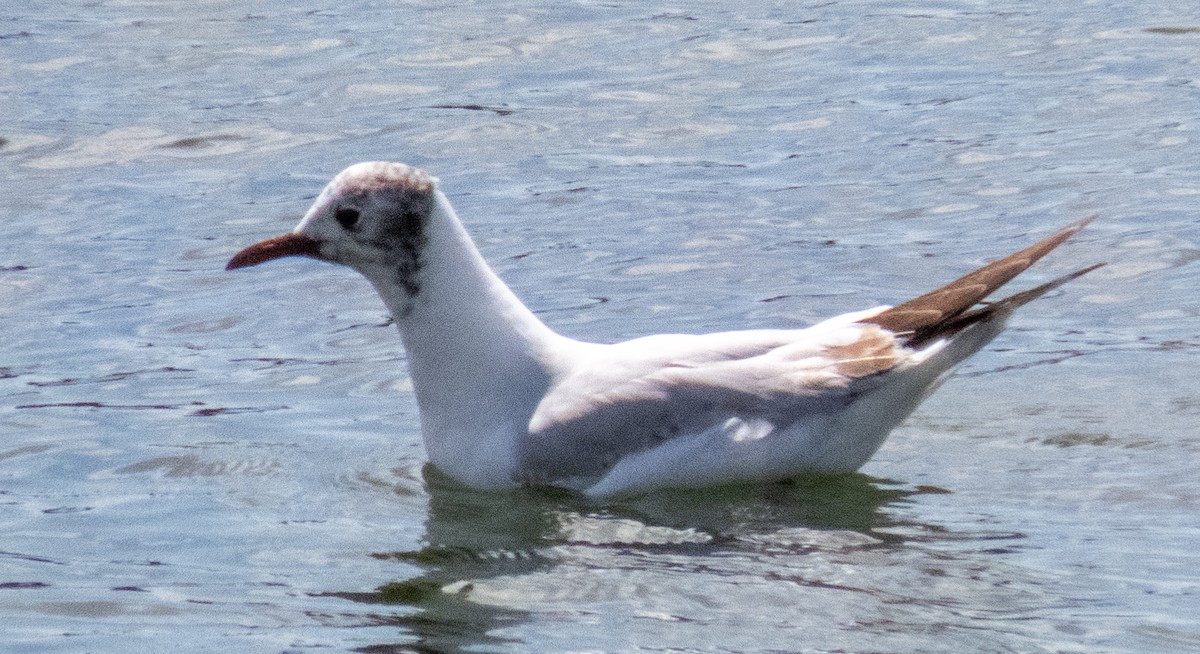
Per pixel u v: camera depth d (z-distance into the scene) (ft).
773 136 64.49
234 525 34.04
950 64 72.28
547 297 49.80
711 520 33.60
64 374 44.37
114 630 28.48
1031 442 37.63
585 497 35.01
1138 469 35.68
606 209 57.47
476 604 29.45
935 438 38.22
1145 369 42.01
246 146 63.98
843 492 35.01
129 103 68.64
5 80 71.61
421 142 64.28
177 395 42.78
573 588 30.27
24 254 53.88
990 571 30.55
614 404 34.81
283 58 75.31
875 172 60.13
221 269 52.70
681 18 81.61
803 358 35.50
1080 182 57.41
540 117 67.15
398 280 35.91
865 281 50.11
